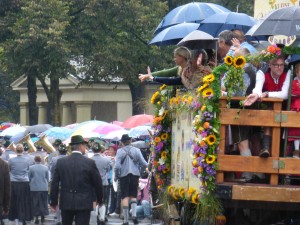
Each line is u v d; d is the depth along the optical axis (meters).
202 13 21.62
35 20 59.56
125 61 62.69
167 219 14.88
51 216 38.59
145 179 33.12
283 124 11.72
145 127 41.06
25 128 50.34
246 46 14.27
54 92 66.56
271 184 11.68
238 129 12.05
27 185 33.78
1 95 98.38
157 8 63.31
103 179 31.97
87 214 21.08
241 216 12.55
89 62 62.94
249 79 12.69
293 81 12.28
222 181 11.69
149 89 70.50
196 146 11.82
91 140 42.12
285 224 12.49
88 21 62.66
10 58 62.06
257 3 17.25
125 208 30.95
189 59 14.18
